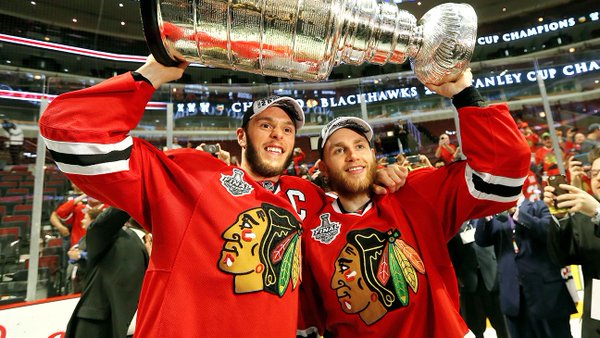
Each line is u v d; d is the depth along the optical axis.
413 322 1.09
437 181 1.24
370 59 0.89
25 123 5.38
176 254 0.91
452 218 1.21
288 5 0.72
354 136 1.35
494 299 3.29
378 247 1.17
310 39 0.76
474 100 1.04
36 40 9.00
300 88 7.19
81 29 9.56
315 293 1.28
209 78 10.54
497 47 10.32
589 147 6.40
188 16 0.73
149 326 0.88
